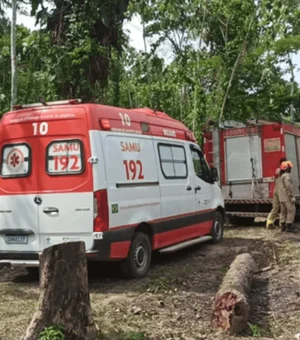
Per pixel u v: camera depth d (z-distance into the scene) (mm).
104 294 6770
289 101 18469
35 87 15562
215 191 10406
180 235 8820
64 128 7016
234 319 5195
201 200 9688
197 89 17188
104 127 7035
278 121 12875
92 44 10508
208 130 13836
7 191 7289
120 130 7391
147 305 6191
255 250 9734
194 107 17078
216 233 10477
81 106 6984
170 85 18297
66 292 4797
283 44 16031
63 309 4773
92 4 10484
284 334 5211
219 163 13500
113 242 6906
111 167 7023
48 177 7039
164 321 5586
